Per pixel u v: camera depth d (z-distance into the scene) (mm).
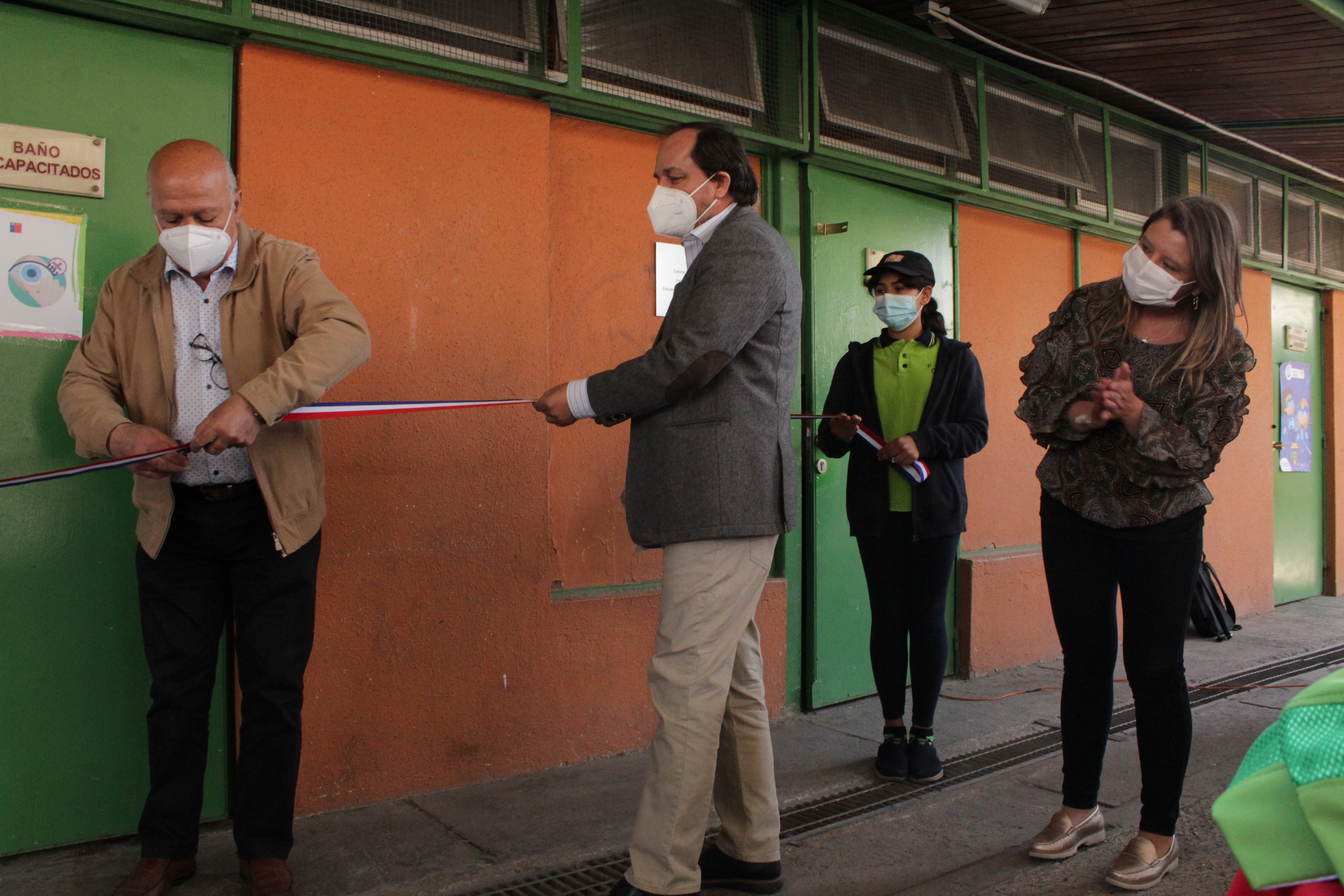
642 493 2336
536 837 2818
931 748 3377
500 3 3230
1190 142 6414
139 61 2674
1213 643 5809
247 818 2373
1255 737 3871
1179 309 2549
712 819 2990
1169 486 2486
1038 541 5418
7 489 2527
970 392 3330
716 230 2342
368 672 3020
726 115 3879
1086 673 2686
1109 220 5652
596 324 3656
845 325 4375
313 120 2926
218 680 2816
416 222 3105
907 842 2855
